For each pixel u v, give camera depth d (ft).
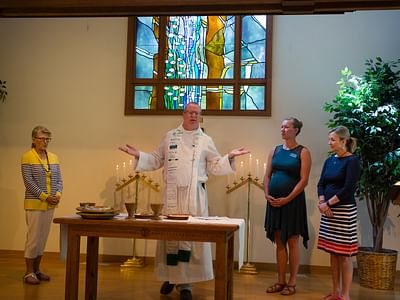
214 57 18.19
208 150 12.69
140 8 11.44
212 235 9.61
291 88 17.38
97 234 10.00
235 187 17.15
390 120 14.38
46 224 14.32
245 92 17.84
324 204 12.27
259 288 14.16
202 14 11.58
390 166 14.29
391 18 17.11
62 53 18.56
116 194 17.94
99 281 14.51
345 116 14.96
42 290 13.15
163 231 9.78
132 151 12.64
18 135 18.47
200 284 14.48
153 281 14.65
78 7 11.50
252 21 18.07
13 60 18.71
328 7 10.85
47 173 14.38
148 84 18.25
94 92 18.33
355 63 17.13
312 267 16.76
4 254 18.17
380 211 14.99
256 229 17.16
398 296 13.52
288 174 13.69
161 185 17.72
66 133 18.31
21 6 11.51
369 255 14.55
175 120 17.87
